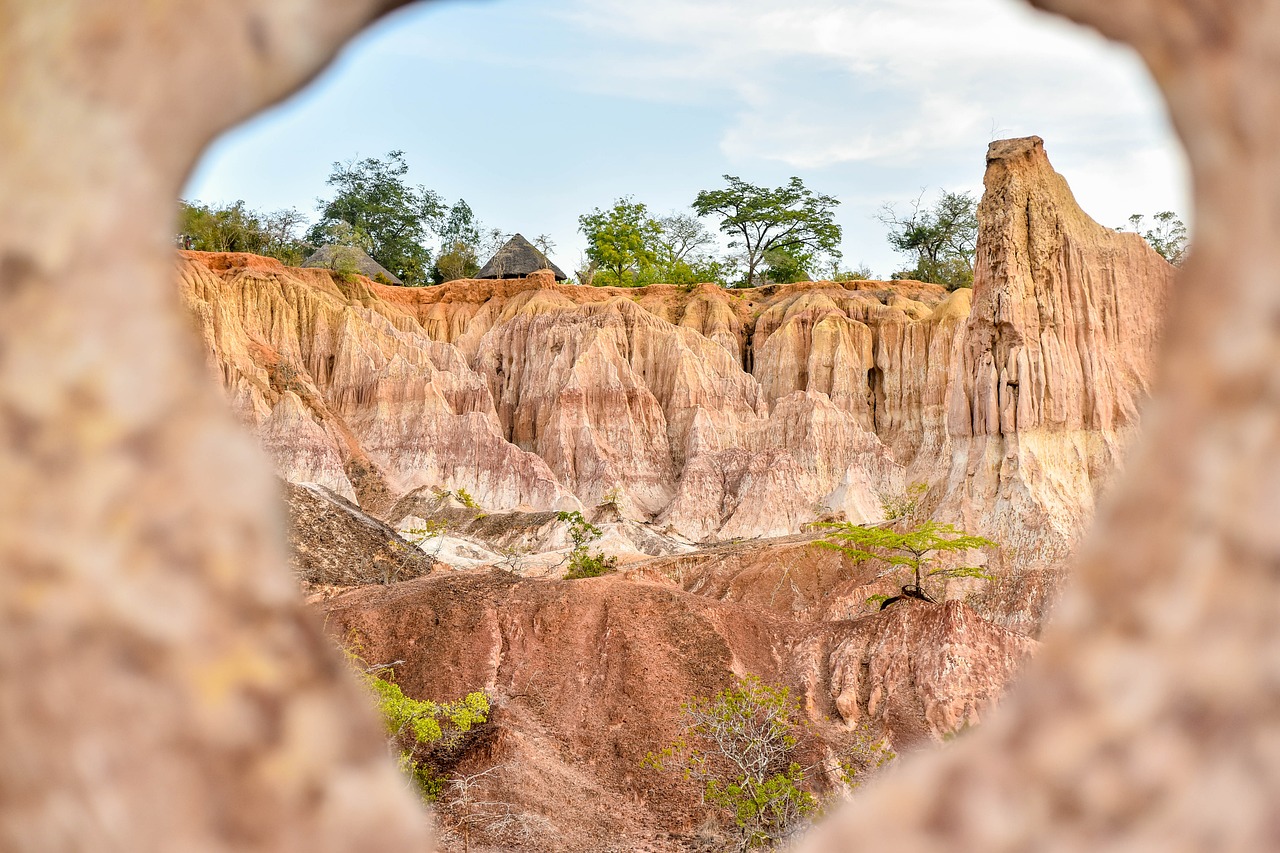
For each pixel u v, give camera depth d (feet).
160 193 6.94
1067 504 113.80
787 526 181.68
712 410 234.58
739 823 59.62
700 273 332.60
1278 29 6.28
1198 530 6.52
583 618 81.51
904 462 238.27
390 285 296.71
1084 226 122.72
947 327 238.68
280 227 290.56
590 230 330.75
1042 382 116.78
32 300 6.56
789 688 79.82
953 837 6.86
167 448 6.67
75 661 6.46
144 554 6.54
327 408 211.61
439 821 57.57
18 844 6.57
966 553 112.88
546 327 246.68
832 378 246.27
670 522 190.90
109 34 6.74
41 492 6.48
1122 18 7.12
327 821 6.67
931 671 77.30
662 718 71.92
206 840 6.45
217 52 6.90
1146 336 123.65
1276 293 6.31
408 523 164.35
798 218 334.24
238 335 209.77
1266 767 6.15
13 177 6.63
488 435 210.38
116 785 6.44
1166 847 6.31
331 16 7.22
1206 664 6.37
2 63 6.79
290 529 106.42
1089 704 6.73
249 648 6.70
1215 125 6.64
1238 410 6.44
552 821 60.85
